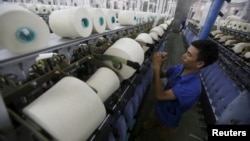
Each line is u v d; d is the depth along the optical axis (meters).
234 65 2.14
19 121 0.54
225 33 3.76
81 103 0.65
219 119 1.77
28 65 0.67
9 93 0.55
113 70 1.12
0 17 0.48
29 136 0.62
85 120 0.65
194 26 6.71
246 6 3.94
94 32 1.09
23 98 0.65
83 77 1.06
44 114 0.54
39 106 0.56
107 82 0.95
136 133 1.88
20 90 0.58
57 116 0.56
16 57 0.55
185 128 2.14
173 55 5.40
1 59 0.51
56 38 0.89
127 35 1.77
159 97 1.16
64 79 0.70
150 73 2.49
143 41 1.58
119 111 1.09
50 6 3.94
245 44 2.20
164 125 1.40
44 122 0.53
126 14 1.80
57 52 0.80
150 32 2.48
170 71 1.46
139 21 2.40
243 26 2.91
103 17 1.14
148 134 1.92
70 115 0.60
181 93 1.10
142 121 2.13
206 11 3.59
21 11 0.52
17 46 0.54
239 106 1.54
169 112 1.30
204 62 1.07
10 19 0.50
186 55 1.13
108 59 1.09
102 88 0.90
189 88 1.10
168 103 1.28
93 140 0.78
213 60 1.07
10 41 0.52
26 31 0.55
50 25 0.86
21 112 0.57
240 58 2.02
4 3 0.55
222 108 1.94
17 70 0.62
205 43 1.03
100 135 0.82
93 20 1.02
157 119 1.49
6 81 0.56
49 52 0.75
